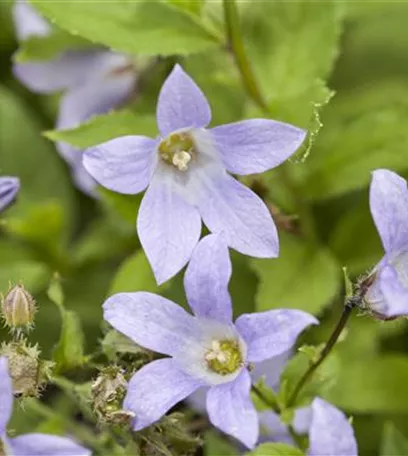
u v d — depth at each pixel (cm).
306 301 48
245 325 42
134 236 51
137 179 43
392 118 49
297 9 49
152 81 52
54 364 43
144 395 42
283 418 44
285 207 50
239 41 47
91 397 43
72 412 49
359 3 51
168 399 42
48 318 52
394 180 41
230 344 43
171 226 43
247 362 42
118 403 42
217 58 51
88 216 55
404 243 42
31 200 54
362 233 50
